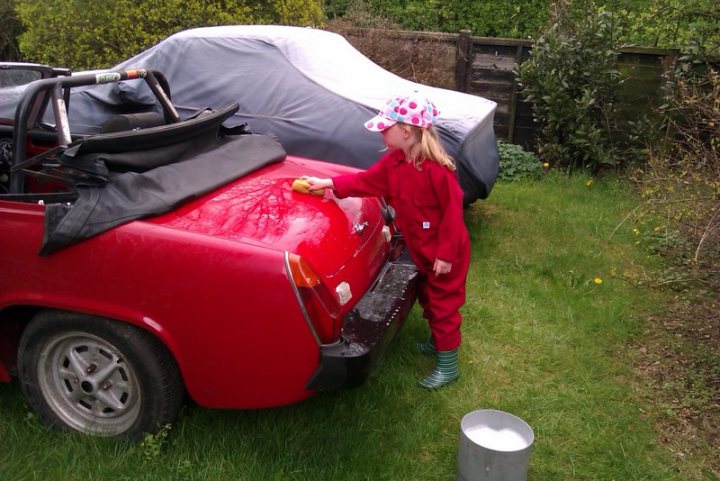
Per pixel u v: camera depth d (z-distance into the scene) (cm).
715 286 383
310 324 258
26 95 295
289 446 297
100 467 277
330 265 284
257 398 272
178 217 278
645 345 404
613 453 307
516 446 273
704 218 407
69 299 272
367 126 313
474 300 454
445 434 316
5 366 311
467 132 485
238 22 816
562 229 592
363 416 321
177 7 804
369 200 357
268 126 518
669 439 321
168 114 400
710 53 699
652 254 539
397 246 370
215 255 257
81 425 299
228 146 354
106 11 805
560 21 784
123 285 264
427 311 361
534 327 421
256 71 536
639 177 684
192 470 280
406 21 1153
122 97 537
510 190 706
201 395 275
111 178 279
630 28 835
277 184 332
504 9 1116
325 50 570
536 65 758
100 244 265
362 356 264
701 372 368
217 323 260
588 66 730
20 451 287
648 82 749
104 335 275
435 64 837
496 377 366
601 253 536
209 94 538
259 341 260
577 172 759
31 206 273
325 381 264
